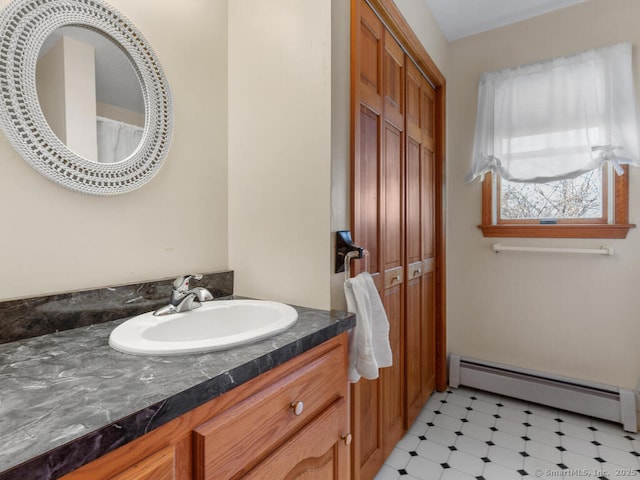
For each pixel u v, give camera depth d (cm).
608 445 171
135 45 101
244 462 63
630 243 189
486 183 228
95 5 92
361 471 135
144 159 103
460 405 211
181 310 96
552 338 210
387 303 156
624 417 181
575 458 161
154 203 107
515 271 220
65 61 86
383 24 149
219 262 128
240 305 108
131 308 98
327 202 108
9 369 62
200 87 121
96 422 44
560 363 208
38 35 81
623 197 189
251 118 125
